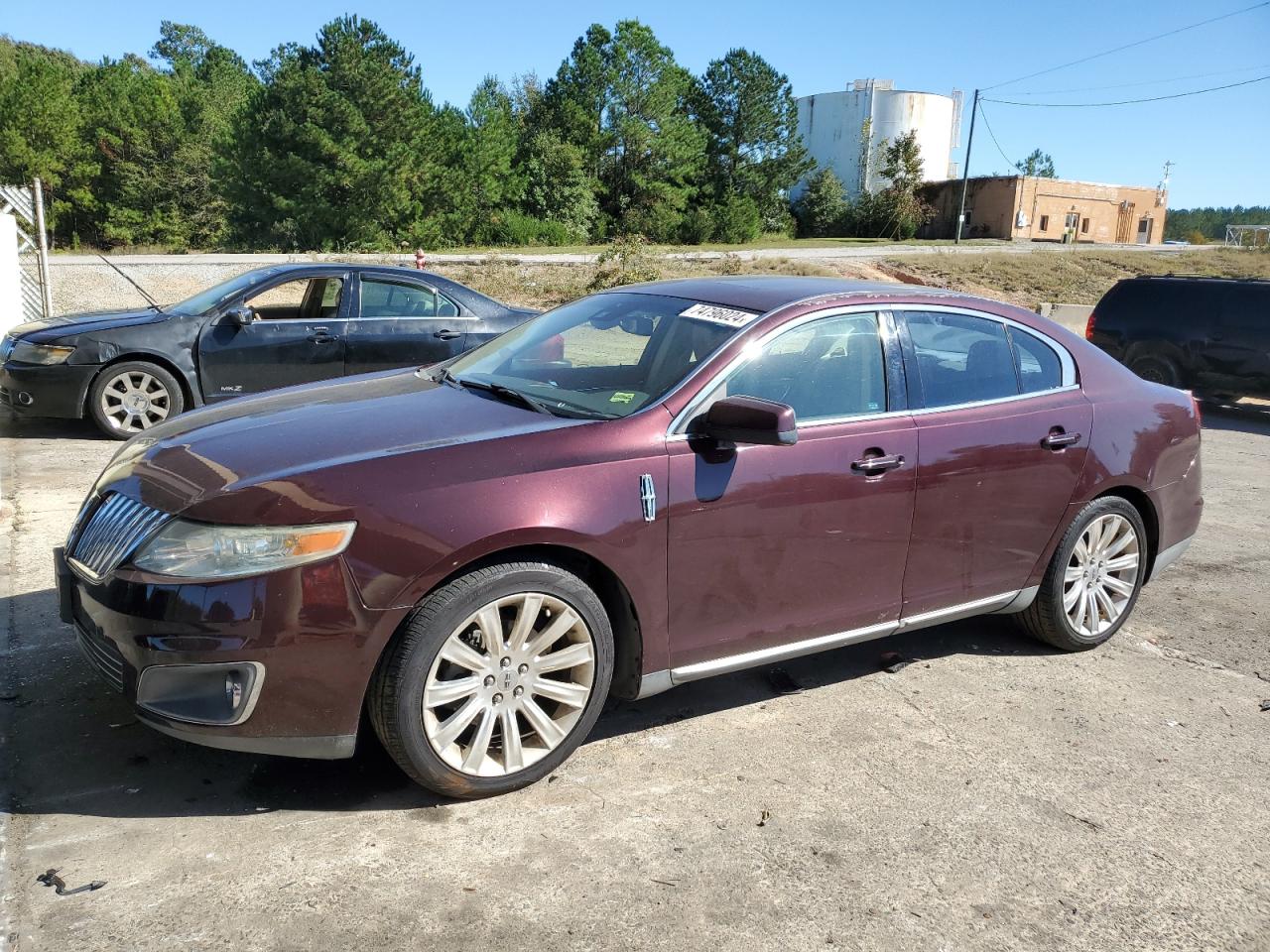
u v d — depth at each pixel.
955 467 3.93
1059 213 70.12
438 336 8.70
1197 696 4.25
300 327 8.24
